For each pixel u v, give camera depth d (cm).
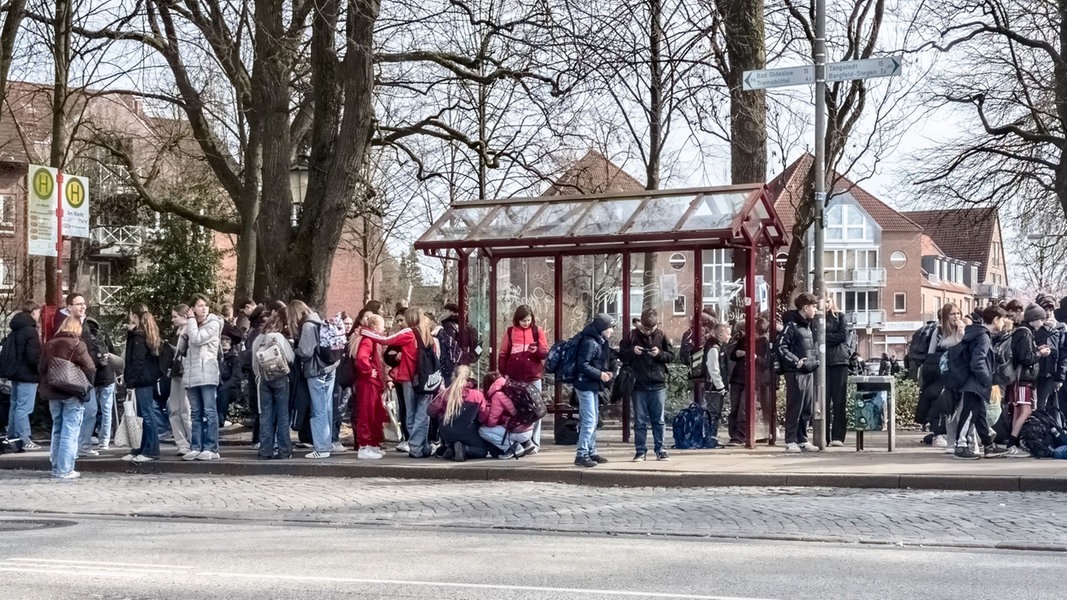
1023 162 3183
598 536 1013
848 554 898
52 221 1702
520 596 722
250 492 1368
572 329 1950
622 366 1590
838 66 1599
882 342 9212
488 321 2003
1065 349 1598
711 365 1734
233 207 4003
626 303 1897
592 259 1945
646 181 2727
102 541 970
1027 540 977
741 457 1588
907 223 9156
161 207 2922
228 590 742
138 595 726
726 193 1748
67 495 1341
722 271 1995
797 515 1128
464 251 1883
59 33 2289
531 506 1223
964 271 10550
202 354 1648
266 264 2030
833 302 1722
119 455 1747
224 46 2259
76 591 739
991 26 2964
